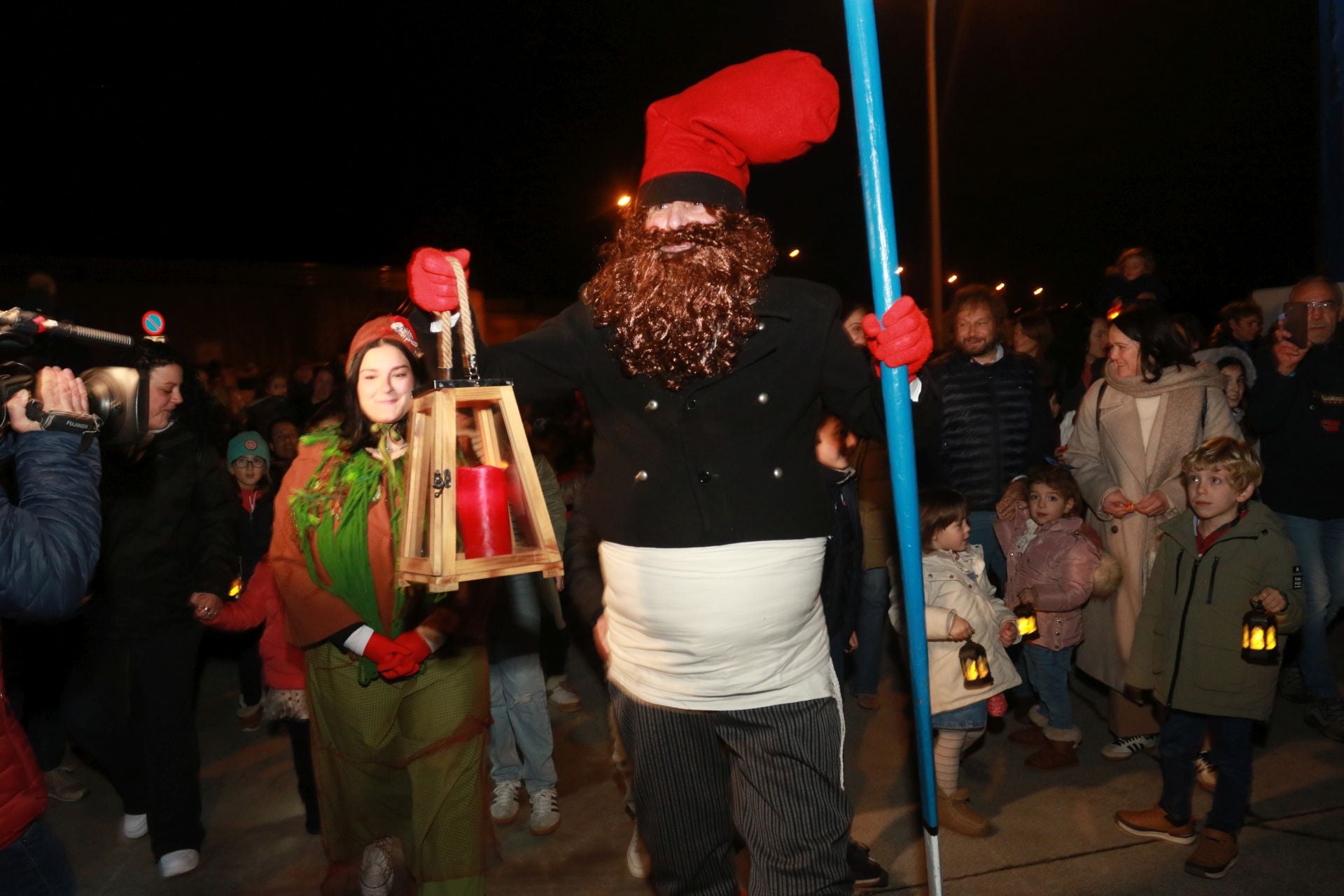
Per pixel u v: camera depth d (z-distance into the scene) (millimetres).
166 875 3637
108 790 4449
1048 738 4242
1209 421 3936
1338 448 4422
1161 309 4094
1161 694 3465
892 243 1804
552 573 1791
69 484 1765
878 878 3352
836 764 1805
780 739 1768
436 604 2709
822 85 1767
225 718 5324
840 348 1772
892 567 3805
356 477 2711
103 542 3398
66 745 4383
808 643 1797
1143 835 3596
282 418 7988
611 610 1869
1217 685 3289
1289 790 3910
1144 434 4016
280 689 3613
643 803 1881
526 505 1882
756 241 1712
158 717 3547
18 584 1670
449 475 1747
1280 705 4781
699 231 1666
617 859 3650
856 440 3670
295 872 3674
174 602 3488
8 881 1792
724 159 1766
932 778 2102
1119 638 4090
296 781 4453
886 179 1800
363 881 2977
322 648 2756
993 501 4602
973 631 3668
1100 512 4145
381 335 2762
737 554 1706
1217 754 3359
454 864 2746
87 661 3521
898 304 1762
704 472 1698
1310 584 4504
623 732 1889
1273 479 4590
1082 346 7508
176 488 3443
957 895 3299
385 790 2854
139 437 1903
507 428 1827
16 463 1801
